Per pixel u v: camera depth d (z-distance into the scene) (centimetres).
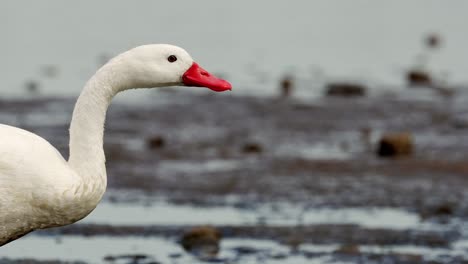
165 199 1503
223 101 2153
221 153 1753
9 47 2667
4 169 968
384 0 3416
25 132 992
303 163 1681
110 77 995
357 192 1530
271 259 1275
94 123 995
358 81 2391
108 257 1277
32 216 988
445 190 1537
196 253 1297
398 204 1480
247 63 2566
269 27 3008
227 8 3250
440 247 1316
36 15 3017
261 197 1512
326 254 1291
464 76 2448
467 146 1795
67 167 989
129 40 2808
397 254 1289
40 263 1251
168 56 1003
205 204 1481
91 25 2958
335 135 1892
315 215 1433
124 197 1510
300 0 3397
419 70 2503
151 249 1306
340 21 3116
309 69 2514
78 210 995
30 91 2239
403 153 1719
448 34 2944
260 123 1981
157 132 1900
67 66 2500
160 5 3247
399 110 2088
